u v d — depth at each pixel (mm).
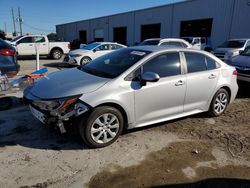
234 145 4188
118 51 5000
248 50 8898
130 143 4098
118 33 36219
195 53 4906
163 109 4453
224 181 3201
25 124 4672
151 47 4789
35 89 4109
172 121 5117
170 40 13125
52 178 3131
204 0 22891
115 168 3393
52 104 3662
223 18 21469
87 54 13359
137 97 4039
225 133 4641
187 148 4020
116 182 3105
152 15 29141
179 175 3293
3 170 3246
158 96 4273
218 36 22125
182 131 4660
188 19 24734
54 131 4395
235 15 20469
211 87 5062
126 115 4020
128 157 3676
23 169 3287
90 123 3703
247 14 19562
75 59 13242
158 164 3527
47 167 3352
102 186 3020
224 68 5309
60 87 3896
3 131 4363
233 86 5500
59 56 18375
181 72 4609
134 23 32281
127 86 3951
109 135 3953
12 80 5316
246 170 3471
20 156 3590
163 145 4086
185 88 4613
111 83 3873
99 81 3924
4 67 5910
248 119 5426
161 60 4410
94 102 3646
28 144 3941
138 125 4238
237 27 20453
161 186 3059
